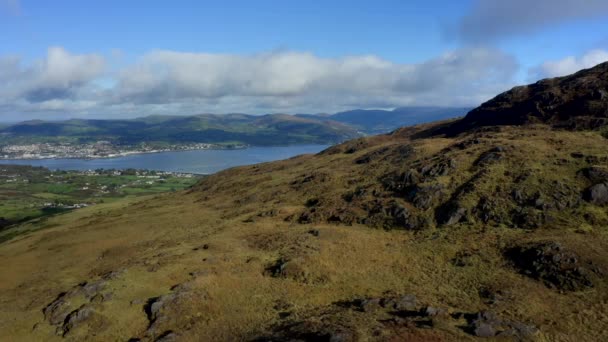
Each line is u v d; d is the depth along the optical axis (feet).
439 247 158.30
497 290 123.44
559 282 123.24
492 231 161.79
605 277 120.78
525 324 102.68
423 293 127.24
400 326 98.73
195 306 124.16
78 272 181.88
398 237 176.55
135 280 144.25
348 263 152.97
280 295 132.46
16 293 158.10
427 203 192.54
